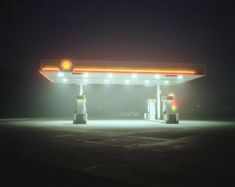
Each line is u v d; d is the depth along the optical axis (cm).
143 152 1040
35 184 653
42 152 1054
